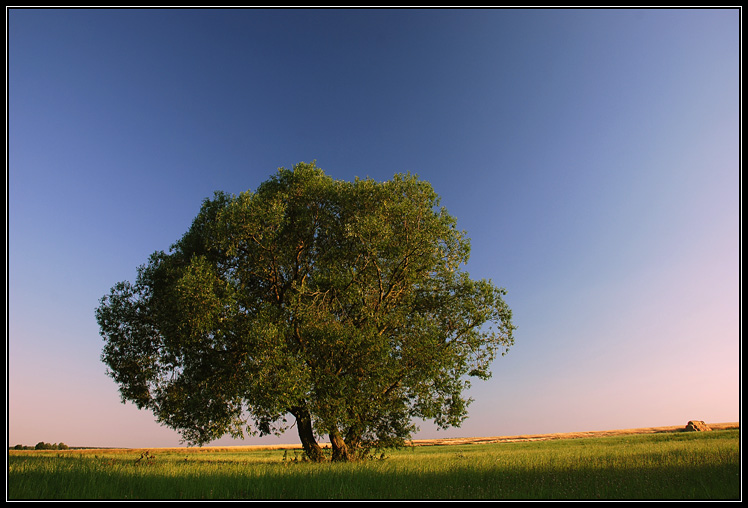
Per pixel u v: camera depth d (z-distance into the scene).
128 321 26.53
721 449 18.08
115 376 26.06
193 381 25.12
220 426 23.69
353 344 21.67
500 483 11.50
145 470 13.61
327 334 21.64
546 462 16.27
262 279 26.91
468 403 25.61
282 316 23.66
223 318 22.50
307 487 10.98
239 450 64.75
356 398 22.38
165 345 24.67
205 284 21.81
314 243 26.69
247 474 12.95
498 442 75.38
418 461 20.86
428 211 25.78
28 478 10.71
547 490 10.21
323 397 22.06
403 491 10.64
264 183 27.33
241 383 22.52
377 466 16.27
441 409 25.14
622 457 17.53
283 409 21.00
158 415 26.02
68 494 9.61
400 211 24.61
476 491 10.51
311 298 24.52
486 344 27.20
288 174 26.98
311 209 26.67
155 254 27.44
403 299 26.12
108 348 26.02
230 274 25.83
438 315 27.45
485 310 26.89
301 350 22.97
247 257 26.25
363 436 25.80
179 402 25.67
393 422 25.64
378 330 24.03
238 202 24.47
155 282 26.55
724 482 10.16
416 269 25.62
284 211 25.22
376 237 23.33
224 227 24.00
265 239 24.66
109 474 11.95
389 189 26.06
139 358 26.19
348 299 24.11
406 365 24.11
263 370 20.56
